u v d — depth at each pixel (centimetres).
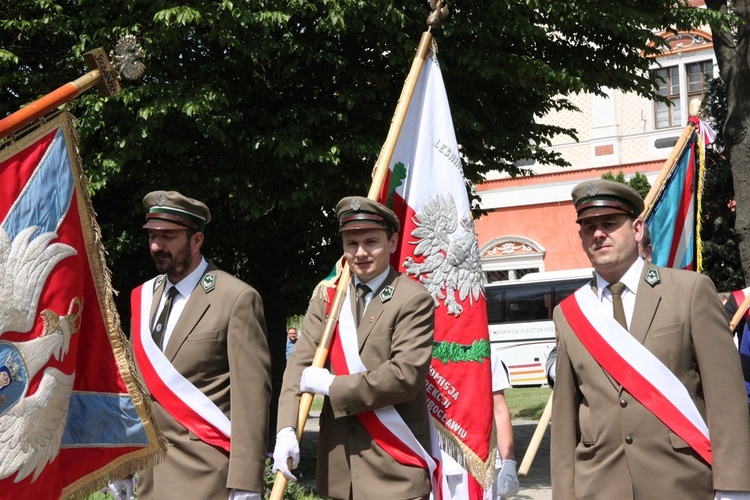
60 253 361
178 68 976
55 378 350
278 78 1027
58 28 964
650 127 2898
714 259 1930
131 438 387
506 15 1045
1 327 333
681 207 673
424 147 520
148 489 424
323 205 1021
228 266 1120
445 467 483
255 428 413
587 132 2969
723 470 343
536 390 2186
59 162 368
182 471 417
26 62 1038
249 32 941
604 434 367
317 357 416
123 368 386
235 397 416
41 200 357
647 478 357
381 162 495
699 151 675
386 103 1027
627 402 364
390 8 921
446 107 530
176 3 900
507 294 2477
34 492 344
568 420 384
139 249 1054
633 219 380
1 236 341
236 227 1049
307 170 965
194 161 996
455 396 483
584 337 376
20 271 344
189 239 438
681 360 361
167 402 422
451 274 502
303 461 1053
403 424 406
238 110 983
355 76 995
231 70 994
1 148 354
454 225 510
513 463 508
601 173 2944
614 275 381
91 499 599
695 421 356
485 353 495
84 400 381
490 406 487
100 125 910
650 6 1166
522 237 3016
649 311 369
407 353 403
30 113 350
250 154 973
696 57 2839
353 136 975
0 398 332
